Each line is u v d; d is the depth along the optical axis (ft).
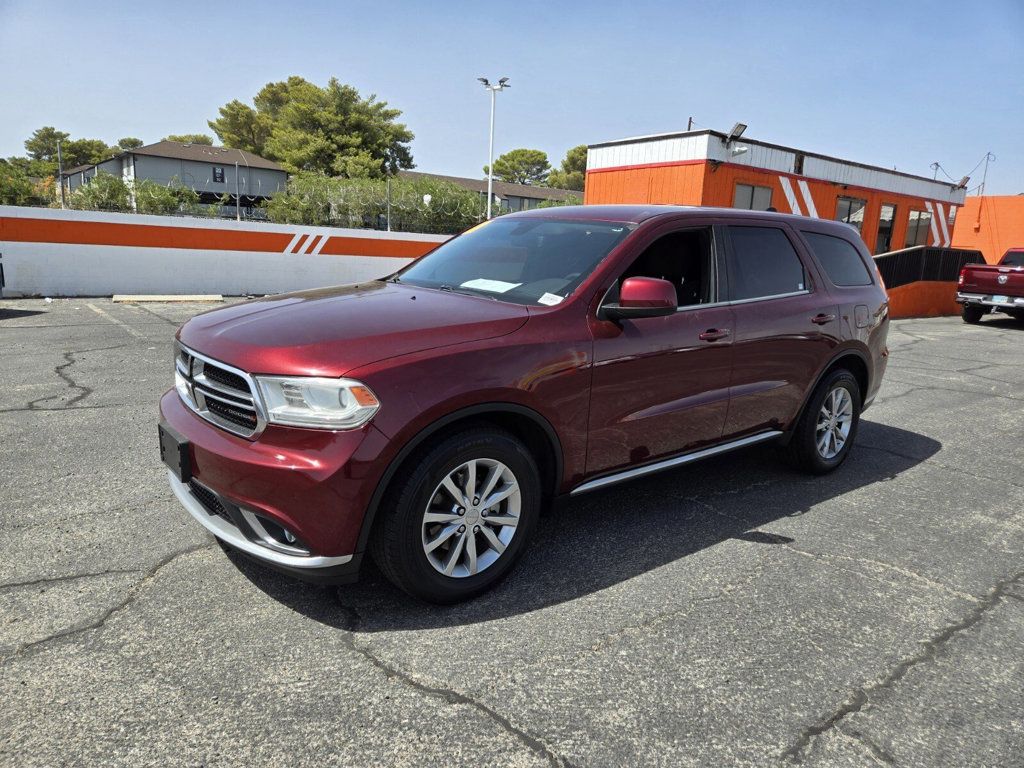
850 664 8.95
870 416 22.31
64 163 350.43
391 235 50.90
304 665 8.43
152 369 22.99
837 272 15.67
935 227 70.74
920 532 13.20
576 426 10.59
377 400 8.52
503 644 9.03
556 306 10.65
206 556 10.88
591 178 57.21
